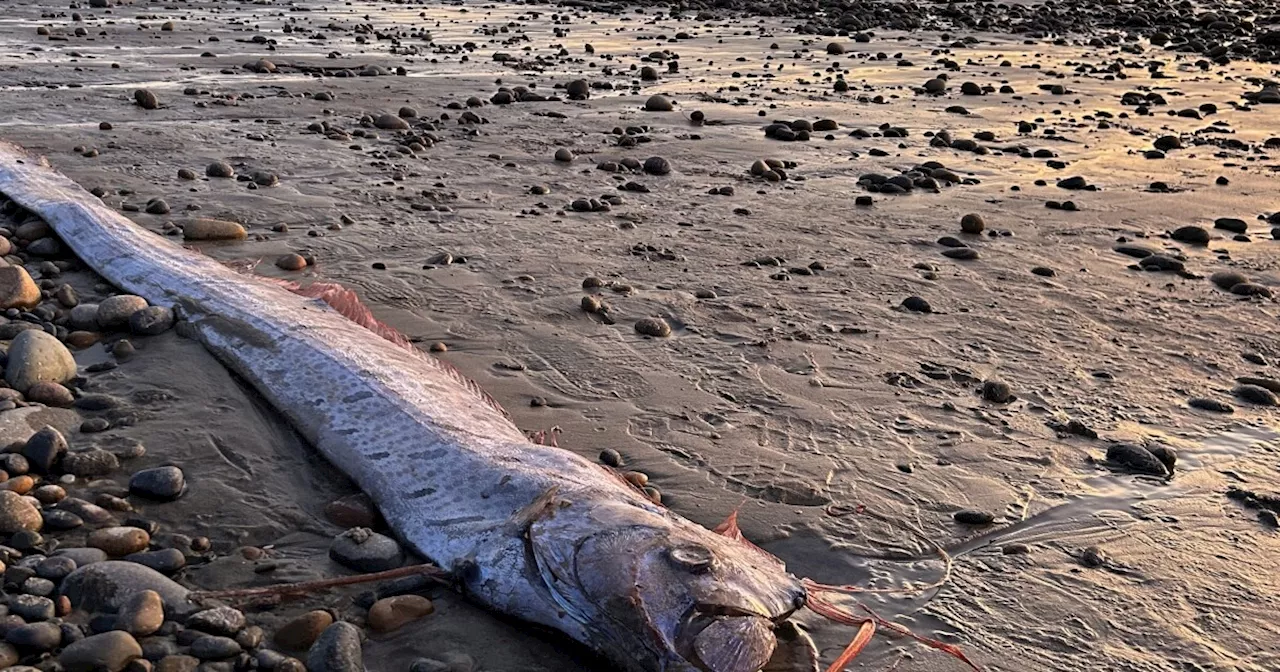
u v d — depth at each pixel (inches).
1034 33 251.6
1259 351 73.6
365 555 46.4
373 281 79.3
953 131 143.8
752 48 215.2
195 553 46.5
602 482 49.3
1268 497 54.3
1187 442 60.2
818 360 69.1
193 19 214.2
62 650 39.2
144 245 77.2
